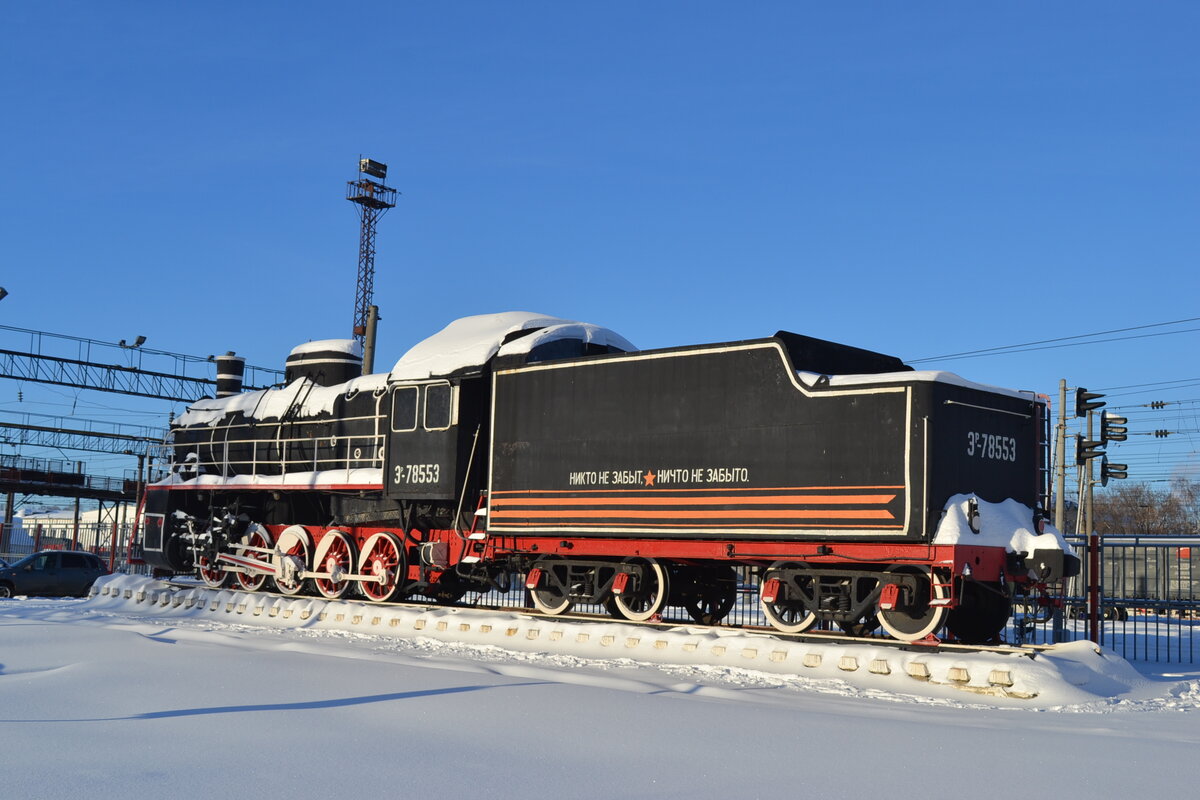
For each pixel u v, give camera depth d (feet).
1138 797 19.20
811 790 19.35
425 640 47.65
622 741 23.58
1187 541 53.21
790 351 43.04
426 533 57.72
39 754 21.31
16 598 75.46
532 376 51.62
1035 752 23.32
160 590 66.90
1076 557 41.45
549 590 53.36
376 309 92.89
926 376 39.32
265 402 69.77
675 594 49.78
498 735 24.00
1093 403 74.28
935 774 20.83
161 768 20.16
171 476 74.43
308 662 37.01
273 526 67.46
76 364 118.52
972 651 37.27
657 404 46.55
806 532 41.24
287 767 20.36
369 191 137.69
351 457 61.77
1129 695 35.58
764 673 37.37
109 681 31.81
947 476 39.42
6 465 146.82
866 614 44.32
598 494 47.98
